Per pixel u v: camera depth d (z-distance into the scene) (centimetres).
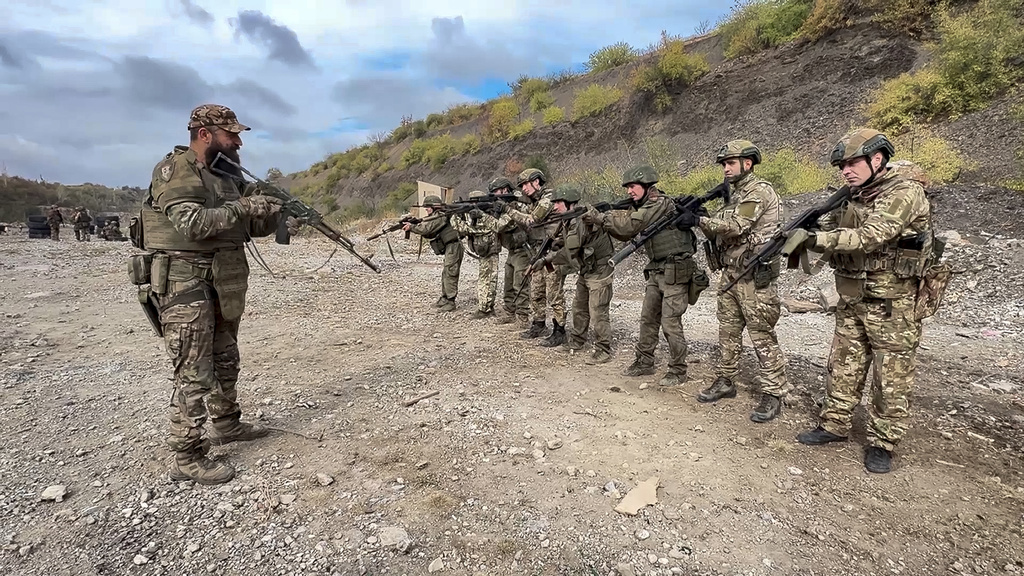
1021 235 870
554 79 3234
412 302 920
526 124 2844
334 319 785
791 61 1859
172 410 320
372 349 621
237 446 370
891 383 328
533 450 364
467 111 3856
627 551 265
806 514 293
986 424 395
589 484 324
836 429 362
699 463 346
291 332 705
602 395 463
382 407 440
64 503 302
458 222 768
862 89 1585
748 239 398
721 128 1886
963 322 696
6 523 284
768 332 402
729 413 421
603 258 546
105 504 301
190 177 301
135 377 518
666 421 409
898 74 1534
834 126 1545
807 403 434
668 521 288
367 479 329
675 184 1483
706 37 2398
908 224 310
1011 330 641
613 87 2539
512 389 480
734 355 439
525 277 619
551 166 2462
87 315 791
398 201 3131
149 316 323
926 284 320
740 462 347
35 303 873
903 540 271
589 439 381
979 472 331
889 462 333
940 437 375
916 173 323
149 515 292
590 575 250
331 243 2070
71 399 459
